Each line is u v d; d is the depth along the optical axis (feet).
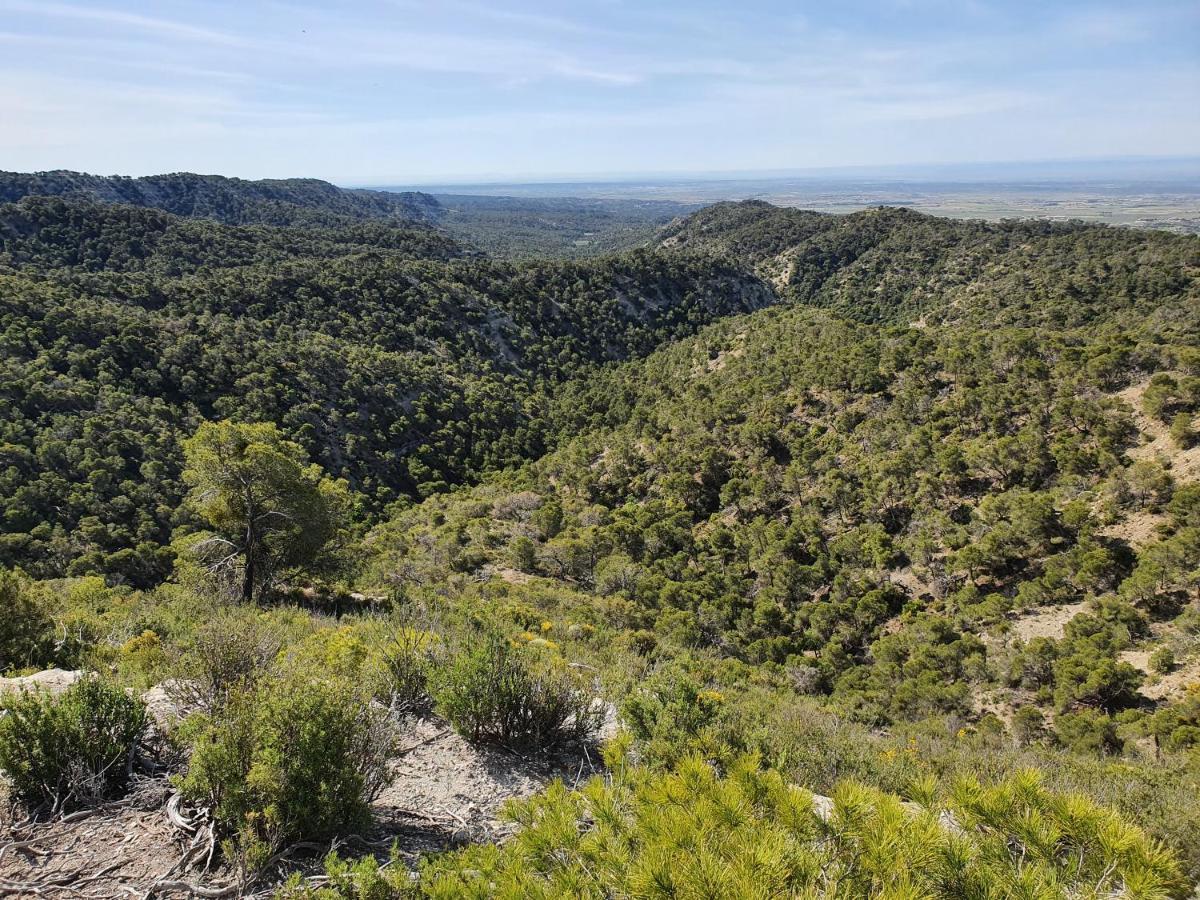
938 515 103.19
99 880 9.64
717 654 75.00
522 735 16.76
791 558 111.14
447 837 12.27
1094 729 54.80
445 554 106.01
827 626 91.40
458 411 218.38
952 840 7.21
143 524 113.39
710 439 161.99
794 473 132.36
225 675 15.28
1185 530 74.02
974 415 121.60
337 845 10.64
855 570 102.68
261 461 54.08
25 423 125.39
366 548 88.89
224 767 10.72
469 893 8.01
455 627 33.01
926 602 92.02
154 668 20.86
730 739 17.01
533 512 143.64
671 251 454.81
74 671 20.26
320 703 11.68
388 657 19.31
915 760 25.20
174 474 131.34
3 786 11.88
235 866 9.91
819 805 12.01
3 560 97.71
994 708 65.41
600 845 8.37
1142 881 6.74
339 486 67.21
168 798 11.86
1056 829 7.61
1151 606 72.59
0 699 12.73
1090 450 97.19
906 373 145.59
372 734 13.15
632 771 11.45
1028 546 90.33
